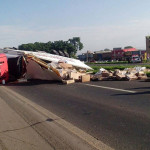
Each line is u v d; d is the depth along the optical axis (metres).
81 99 10.44
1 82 18.06
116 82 15.48
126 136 5.71
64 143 5.45
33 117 7.73
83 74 18.02
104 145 5.26
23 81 19.22
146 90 11.60
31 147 5.27
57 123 7.02
